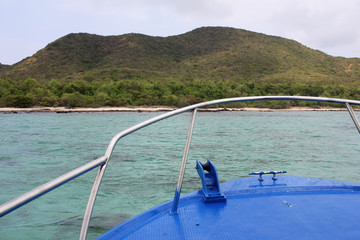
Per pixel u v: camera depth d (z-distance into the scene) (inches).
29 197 26.9
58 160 361.4
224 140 594.2
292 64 7598.4
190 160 358.3
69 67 7701.8
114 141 46.3
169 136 668.7
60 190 219.3
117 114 2337.6
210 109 3272.6
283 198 80.1
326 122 1338.6
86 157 383.9
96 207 182.5
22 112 2581.2
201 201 78.9
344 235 59.9
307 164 332.5
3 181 253.1
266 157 382.3
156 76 6136.8
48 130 830.5
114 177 262.8
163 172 285.9
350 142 560.7
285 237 59.4
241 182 92.8
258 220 67.1
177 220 67.5
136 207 182.4
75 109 2938.0
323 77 6181.1
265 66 7436.0
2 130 823.1
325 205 75.0
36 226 154.4
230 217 68.8
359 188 86.8
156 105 3489.2
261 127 991.0
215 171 81.9
